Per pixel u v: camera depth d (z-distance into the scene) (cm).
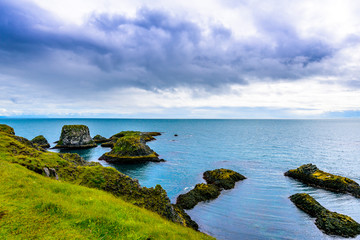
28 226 1095
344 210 3469
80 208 1454
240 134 17650
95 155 8388
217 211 3409
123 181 2844
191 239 1577
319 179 4566
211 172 5178
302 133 18538
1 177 1627
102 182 2683
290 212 3359
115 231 1263
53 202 1411
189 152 8838
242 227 2928
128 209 1814
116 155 7275
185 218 2986
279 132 19862
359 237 2669
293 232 2808
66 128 10038
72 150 9494
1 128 3719
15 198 1380
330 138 14075
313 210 3284
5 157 2297
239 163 6731
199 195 3928
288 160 7112
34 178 1878
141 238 1259
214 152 8794
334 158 7381
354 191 4078
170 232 1535
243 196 4012
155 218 1928
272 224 3008
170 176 5428
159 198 2753
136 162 7000
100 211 1498
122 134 13638
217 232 2811
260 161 7000
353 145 10588
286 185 4622
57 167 2680
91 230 1196
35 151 2967
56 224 1180
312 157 7581
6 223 1077
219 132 19962
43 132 17775
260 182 4809
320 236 2719
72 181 2545
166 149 9644
